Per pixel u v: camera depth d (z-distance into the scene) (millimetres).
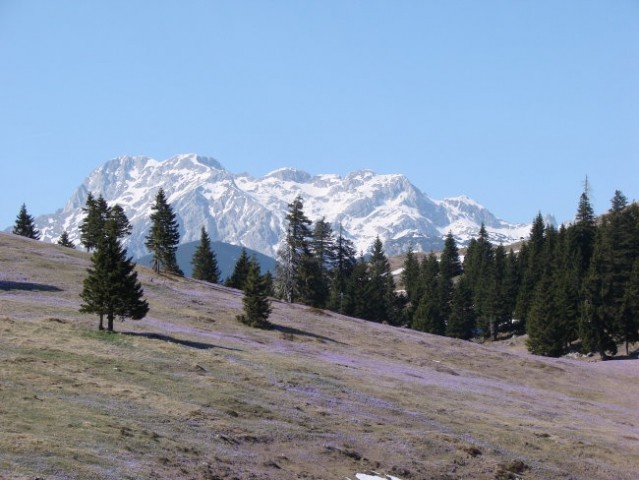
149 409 35594
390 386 54750
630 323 109375
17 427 28172
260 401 41844
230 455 31750
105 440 28984
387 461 36469
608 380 81688
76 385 36938
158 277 101312
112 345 49531
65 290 74500
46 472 23859
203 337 62469
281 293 121438
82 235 125312
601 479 41344
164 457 28922
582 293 115750
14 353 41219
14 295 67250
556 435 48438
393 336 89312
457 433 44094
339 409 44188
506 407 56312
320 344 74188
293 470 32156
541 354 108000
